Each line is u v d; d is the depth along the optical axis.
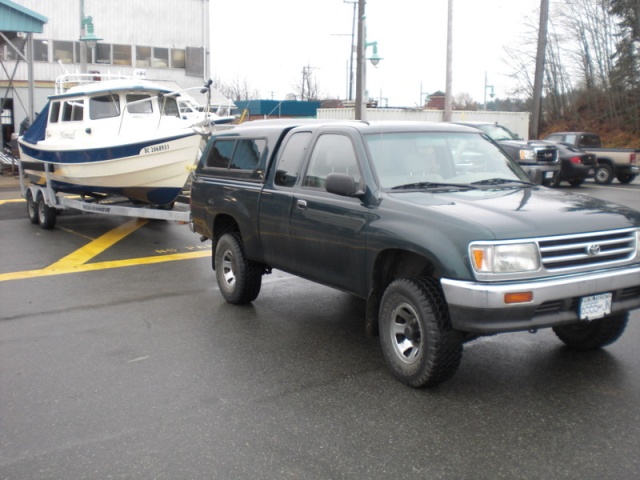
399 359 5.05
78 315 7.13
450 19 26.89
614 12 40.81
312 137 6.23
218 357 5.77
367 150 5.57
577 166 21.38
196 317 7.03
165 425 4.43
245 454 4.02
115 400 4.85
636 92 40.00
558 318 4.51
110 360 5.71
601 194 19.05
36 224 13.56
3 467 3.88
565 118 44.81
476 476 3.73
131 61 33.53
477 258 4.41
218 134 7.71
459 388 4.98
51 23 31.50
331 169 5.88
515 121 33.81
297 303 7.55
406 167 5.60
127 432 4.32
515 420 4.43
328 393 4.94
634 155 22.36
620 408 4.60
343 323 6.77
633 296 4.87
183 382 5.19
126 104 12.05
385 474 3.76
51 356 5.82
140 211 11.04
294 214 6.11
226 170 7.34
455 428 4.33
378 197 5.27
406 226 4.89
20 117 31.00
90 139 12.00
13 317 7.05
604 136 41.50
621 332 5.50
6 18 20.70
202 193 7.65
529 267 4.43
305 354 5.83
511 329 4.40
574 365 5.43
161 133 11.17
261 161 6.78
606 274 4.62
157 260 10.12
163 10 33.94
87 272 9.27
